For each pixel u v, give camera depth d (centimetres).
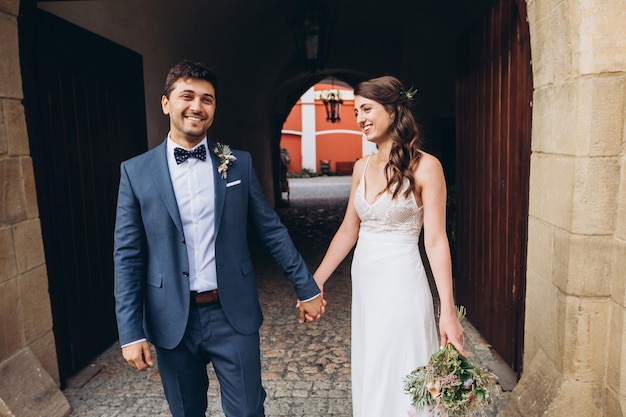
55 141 335
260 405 220
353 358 238
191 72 196
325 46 576
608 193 224
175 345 205
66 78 349
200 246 207
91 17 405
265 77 1045
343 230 254
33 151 306
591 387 239
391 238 221
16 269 287
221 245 207
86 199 375
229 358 212
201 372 223
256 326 218
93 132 385
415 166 217
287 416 299
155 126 515
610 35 215
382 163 228
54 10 361
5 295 278
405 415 217
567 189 234
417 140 221
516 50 315
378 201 221
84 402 319
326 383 340
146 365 200
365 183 232
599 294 232
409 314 217
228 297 209
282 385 338
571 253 233
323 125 2839
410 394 205
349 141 2858
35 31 310
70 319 350
